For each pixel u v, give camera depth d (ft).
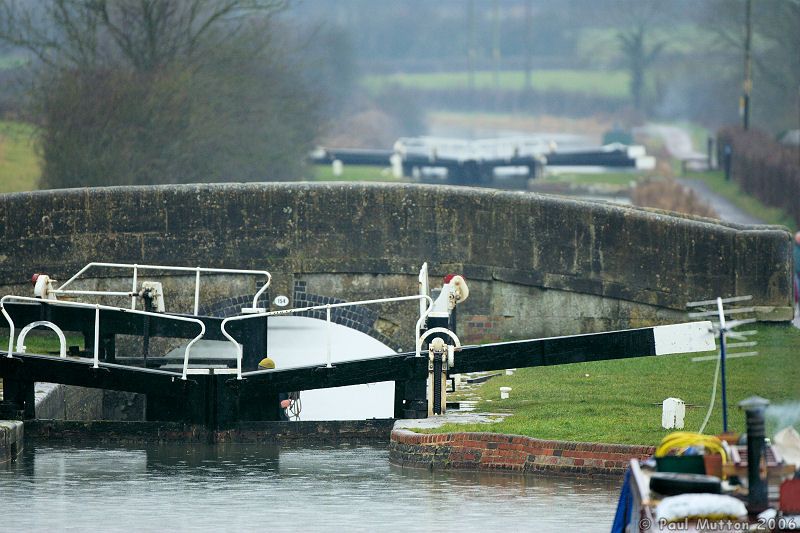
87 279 321.73
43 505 186.80
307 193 319.88
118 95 473.26
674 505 134.92
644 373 276.41
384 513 179.93
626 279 320.70
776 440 152.35
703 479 138.21
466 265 320.50
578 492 192.65
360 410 319.27
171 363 301.43
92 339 281.33
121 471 214.69
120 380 243.40
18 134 558.56
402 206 319.88
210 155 508.12
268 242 319.68
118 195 320.09
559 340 239.09
